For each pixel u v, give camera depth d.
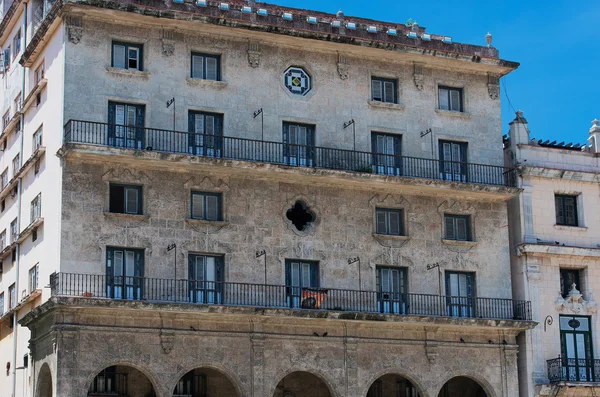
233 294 48.06
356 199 51.44
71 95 47.34
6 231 55.81
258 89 50.81
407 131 53.28
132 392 48.56
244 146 49.72
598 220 56.56
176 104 49.03
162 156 46.88
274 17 51.38
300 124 51.44
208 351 47.03
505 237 53.97
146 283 46.72
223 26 49.91
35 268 50.06
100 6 47.69
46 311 45.28
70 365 44.53
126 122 48.16
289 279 49.66
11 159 56.47
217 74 50.50
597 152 57.50
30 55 52.59
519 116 56.28
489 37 55.81
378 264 51.19
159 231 47.50
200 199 48.78
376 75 53.44
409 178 51.22
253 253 48.97
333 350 49.31
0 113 60.00
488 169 54.31
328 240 50.47
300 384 51.50
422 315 50.28
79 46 47.94
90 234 46.28
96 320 45.41
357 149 52.00
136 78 48.62
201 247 48.09
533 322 52.56
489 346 52.28
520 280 54.25
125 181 47.41
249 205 49.38
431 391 50.62
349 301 50.06
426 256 52.09
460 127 54.53
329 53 52.59
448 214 53.22
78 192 46.44
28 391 49.59
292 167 49.06
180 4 49.66
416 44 53.91
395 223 52.19
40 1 54.22
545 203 55.59
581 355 54.34
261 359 47.81
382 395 52.88
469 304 52.44
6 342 54.34
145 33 49.22
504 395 52.06
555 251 54.59
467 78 55.28
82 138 46.81
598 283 55.50
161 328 46.38
